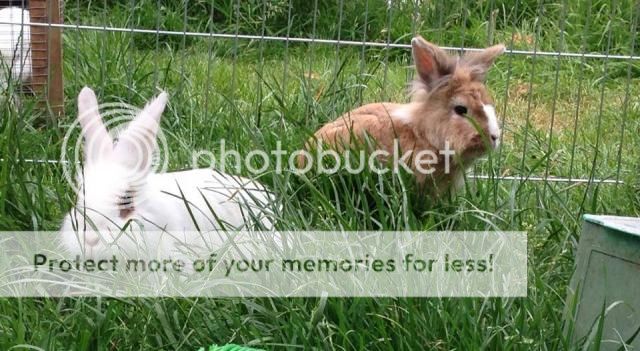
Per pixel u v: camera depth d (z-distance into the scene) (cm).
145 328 149
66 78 227
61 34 216
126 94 217
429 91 195
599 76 269
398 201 171
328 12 282
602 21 283
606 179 198
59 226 171
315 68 259
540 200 186
